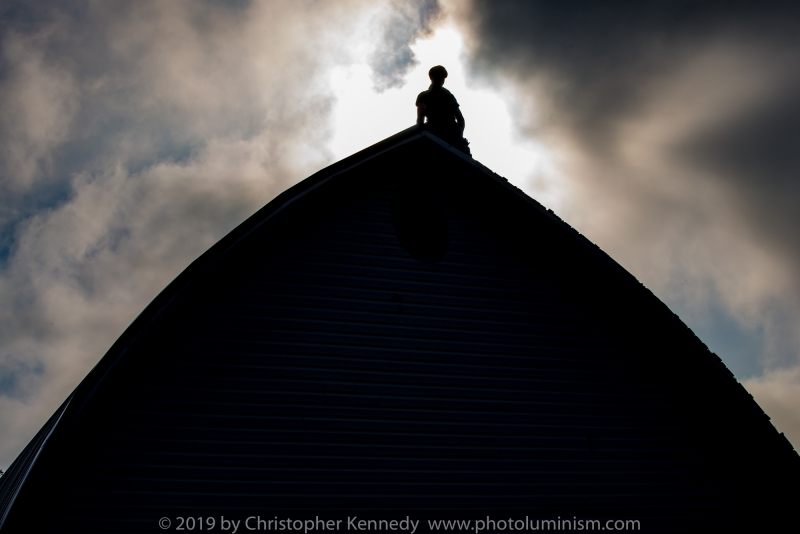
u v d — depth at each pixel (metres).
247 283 10.77
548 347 11.97
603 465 11.35
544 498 10.74
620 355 12.45
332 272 11.23
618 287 12.65
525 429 11.15
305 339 10.62
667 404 12.34
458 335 11.45
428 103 12.98
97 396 9.29
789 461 11.98
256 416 9.94
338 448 10.08
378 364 10.80
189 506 9.19
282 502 9.54
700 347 12.38
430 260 11.94
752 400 12.20
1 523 8.63
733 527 11.62
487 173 12.38
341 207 11.82
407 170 12.52
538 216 12.48
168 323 10.15
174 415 9.65
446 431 10.69
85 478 8.99
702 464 12.02
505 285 12.22
